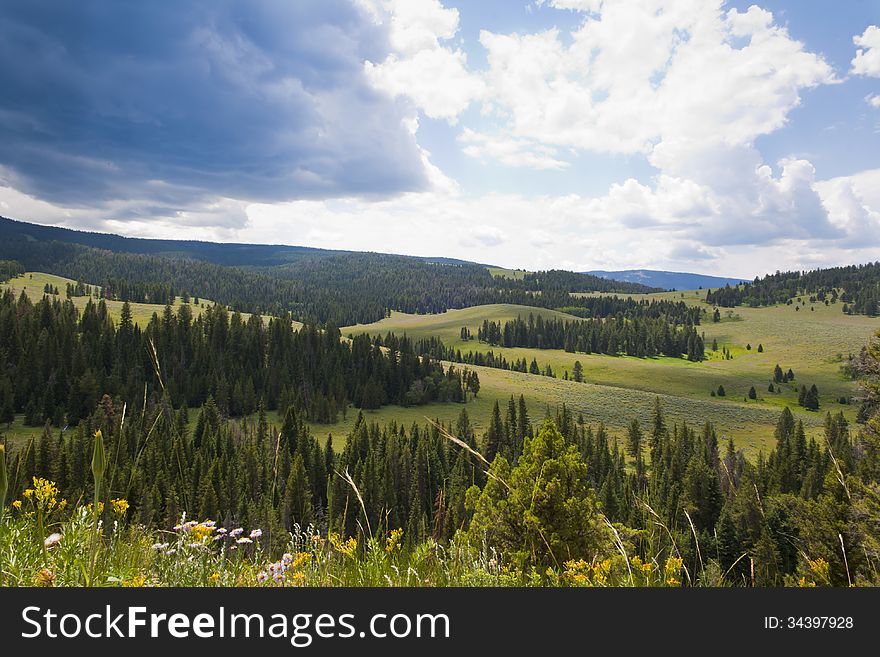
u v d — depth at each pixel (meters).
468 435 106.88
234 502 33.81
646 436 126.19
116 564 3.34
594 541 10.47
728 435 130.75
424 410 150.75
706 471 44.62
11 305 159.00
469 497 14.20
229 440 71.88
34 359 124.06
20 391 119.00
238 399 134.50
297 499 28.33
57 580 3.00
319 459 70.56
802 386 190.50
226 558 3.88
